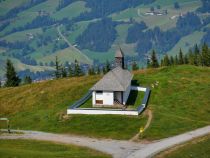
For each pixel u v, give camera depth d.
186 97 198.62
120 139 145.00
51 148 133.25
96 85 184.88
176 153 124.75
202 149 129.88
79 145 137.25
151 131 150.25
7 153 116.81
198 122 162.50
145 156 120.94
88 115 171.12
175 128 153.62
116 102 185.00
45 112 191.38
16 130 166.88
